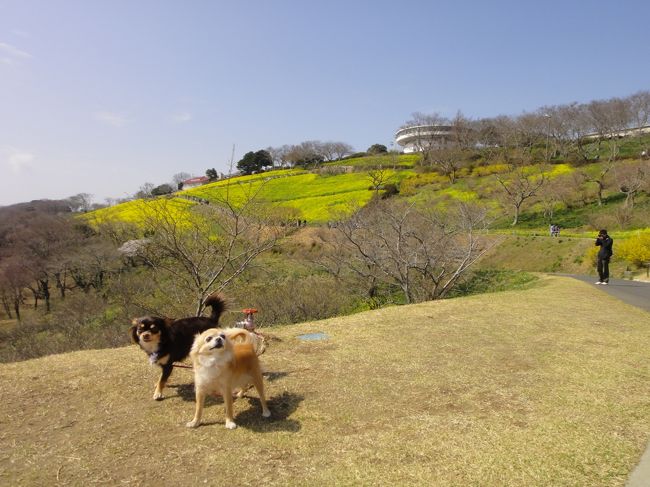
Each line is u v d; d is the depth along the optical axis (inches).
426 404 197.0
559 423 175.3
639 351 271.9
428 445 159.3
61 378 222.8
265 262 668.7
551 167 2020.2
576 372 234.8
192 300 474.3
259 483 138.6
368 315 366.3
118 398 203.0
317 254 815.7
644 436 164.2
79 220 1507.1
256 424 178.5
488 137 2539.4
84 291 1037.8
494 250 1349.7
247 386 197.6
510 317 362.3
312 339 294.7
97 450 159.8
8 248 1307.8
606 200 1640.0
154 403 198.7
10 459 154.3
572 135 2384.4
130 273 843.4
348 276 754.2
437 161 2253.9
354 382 221.6
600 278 593.6
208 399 203.2
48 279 1300.4
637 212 1439.5
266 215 490.0
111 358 253.4
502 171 2047.2
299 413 188.1
